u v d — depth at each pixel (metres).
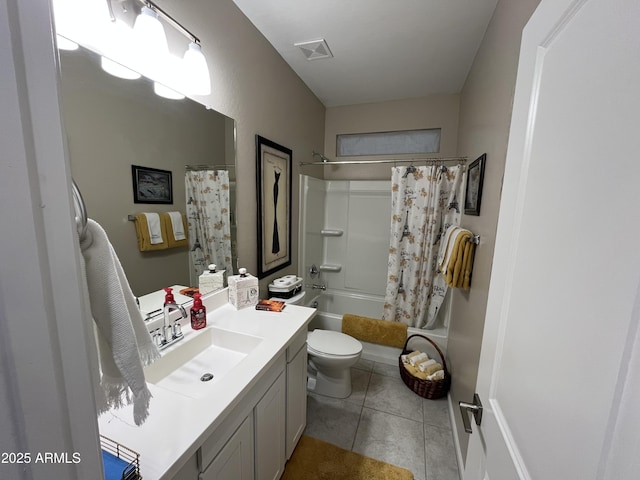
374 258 3.04
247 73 1.61
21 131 0.27
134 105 1.02
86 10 0.81
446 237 1.82
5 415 0.27
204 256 1.41
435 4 1.44
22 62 0.26
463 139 2.29
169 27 1.12
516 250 0.66
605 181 0.37
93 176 0.91
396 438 1.68
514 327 0.63
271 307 1.54
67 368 0.32
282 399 1.31
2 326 0.26
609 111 0.37
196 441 0.70
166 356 1.08
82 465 0.34
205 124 1.34
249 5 1.48
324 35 1.73
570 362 0.41
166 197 1.18
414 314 2.53
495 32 1.40
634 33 0.33
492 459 0.68
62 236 0.31
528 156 0.63
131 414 0.78
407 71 2.19
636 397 0.30
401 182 2.39
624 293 0.32
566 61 0.49
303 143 2.46
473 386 1.36
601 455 0.34
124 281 0.65
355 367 2.42
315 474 1.42
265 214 1.90
